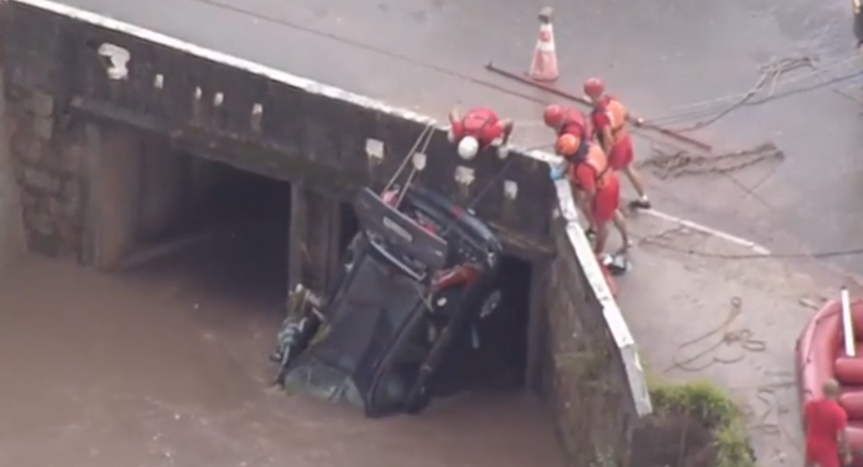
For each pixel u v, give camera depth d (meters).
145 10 99.69
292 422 90.25
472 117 86.31
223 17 99.62
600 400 78.56
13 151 98.69
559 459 87.06
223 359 95.25
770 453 74.25
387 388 89.94
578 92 95.31
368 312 90.00
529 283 90.62
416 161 88.38
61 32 93.88
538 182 85.62
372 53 97.44
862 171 91.44
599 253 83.25
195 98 92.56
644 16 102.12
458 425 89.62
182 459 88.25
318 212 93.25
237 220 105.94
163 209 103.00
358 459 87.69
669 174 90.62
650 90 96.19
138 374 94.12
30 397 92.69
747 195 89.69
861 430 72.38
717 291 83.00
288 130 91.12
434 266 87.25
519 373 92.50
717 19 102.12
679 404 73.81
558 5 102.69
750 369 78.50
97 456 88.69
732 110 95.06
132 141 98.50
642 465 75.12
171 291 100.19
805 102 95.94
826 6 103.56
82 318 98.00
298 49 97.50
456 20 100.56
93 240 100.19
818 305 82.44
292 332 93.19
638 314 81.50
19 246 101.75
